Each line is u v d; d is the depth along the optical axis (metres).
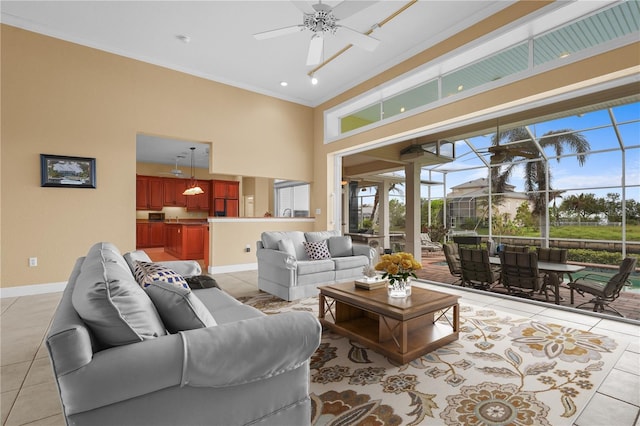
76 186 4.22
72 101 4.23
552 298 4.23
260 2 3.56
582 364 2.18
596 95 4.08
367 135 5.41
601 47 2.88
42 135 4.04
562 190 5.60
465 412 1.66
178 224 7.44
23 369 2.10
